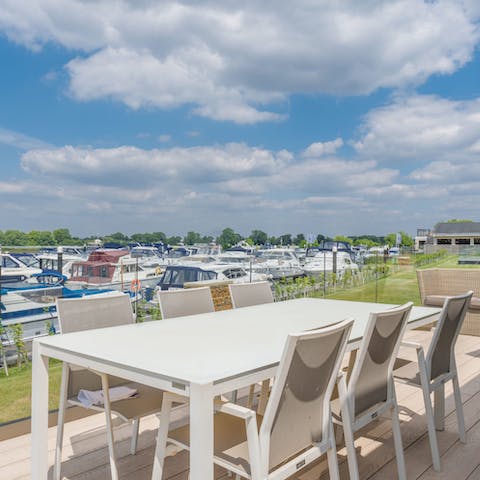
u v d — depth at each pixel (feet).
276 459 5.72
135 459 8.75
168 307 10.16
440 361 9.14
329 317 9.50
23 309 12.14
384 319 7.10
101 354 6.52
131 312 9.40
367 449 9.29
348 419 7.02
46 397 7.41
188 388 5.37
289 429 5.87
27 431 10.03
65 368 7.77
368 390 7.38
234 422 6.88
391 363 7.87
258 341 7.31
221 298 17.71
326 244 58.54
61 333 8.35
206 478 5.27
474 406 11.60
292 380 5.67
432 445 8.52
